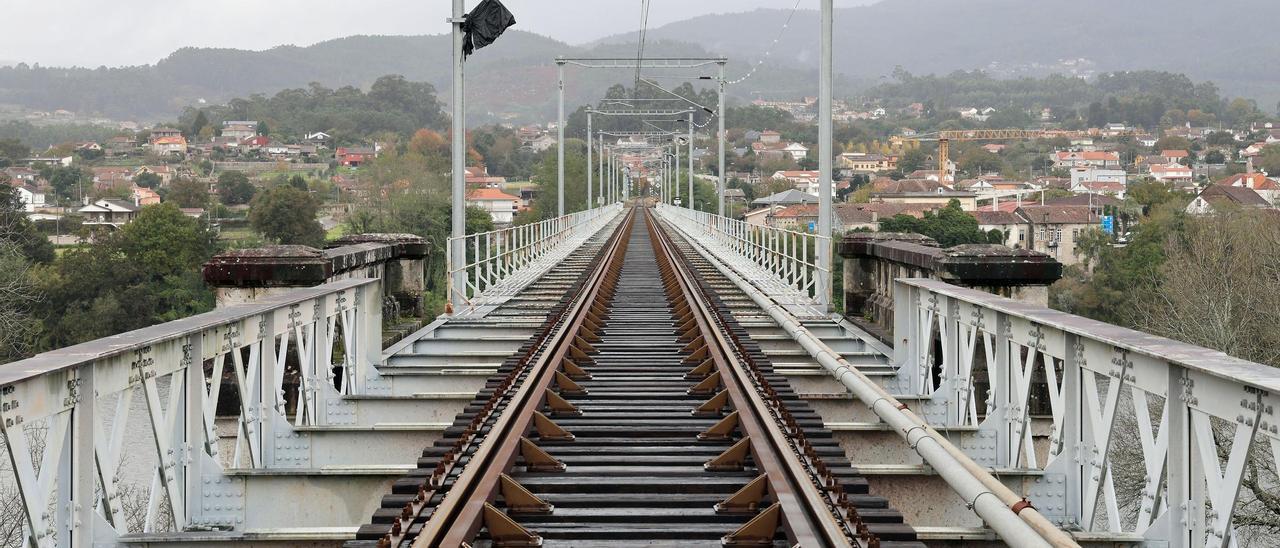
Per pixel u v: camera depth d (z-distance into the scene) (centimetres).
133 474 1867
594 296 1895
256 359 804
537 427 851
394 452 877
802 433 750
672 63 5178
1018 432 780
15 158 19425
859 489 649
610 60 5247
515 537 592
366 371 1179
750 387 919
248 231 9781
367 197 9669
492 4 2072
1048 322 654
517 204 16262
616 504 666
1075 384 666
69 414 522
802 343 1175
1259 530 1706
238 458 754
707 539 602
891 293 1501
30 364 491
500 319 1755
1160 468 539
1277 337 2714
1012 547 465
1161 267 3884
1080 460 659
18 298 3669
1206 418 496
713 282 2473
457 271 1945
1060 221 8650
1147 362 552
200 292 5931
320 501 729
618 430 866
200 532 618
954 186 17212
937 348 1135
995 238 7175
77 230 7969
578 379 1137
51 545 501
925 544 591
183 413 675
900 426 694
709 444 833
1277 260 2988
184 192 12381
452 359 1348
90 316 5238
